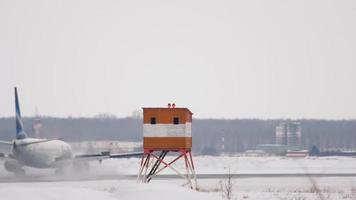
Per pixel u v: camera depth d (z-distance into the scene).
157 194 125.69
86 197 123.31
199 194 131.12
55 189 129.62
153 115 192.25
